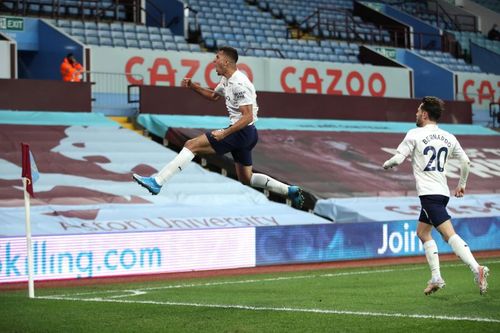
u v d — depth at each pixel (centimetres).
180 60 4309
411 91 5128
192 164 3425
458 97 5334
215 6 5519
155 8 5231
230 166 3466
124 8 5053
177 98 3922
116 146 3419
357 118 4462
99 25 4675
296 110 4281
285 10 5888
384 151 4031
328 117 4372
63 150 3269
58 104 3666
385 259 2819
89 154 3278
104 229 2603
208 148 1444
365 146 4038
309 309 1448
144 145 3491
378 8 6544
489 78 5469
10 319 1368
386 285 1909
